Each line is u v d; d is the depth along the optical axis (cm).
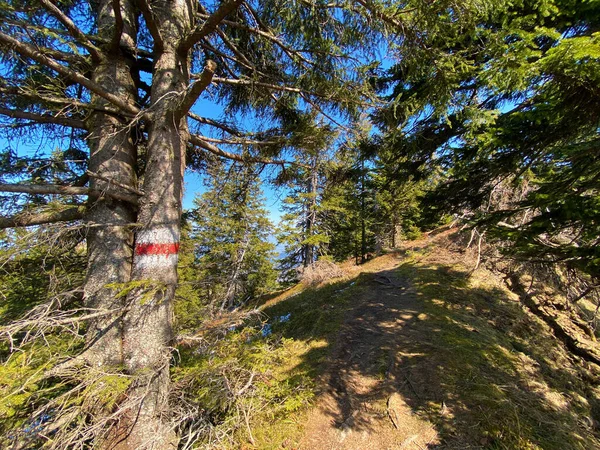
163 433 264
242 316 354
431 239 1427
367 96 424
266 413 340
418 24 310
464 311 645
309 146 458
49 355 251
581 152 299
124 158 328
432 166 628
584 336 639
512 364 460
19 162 331
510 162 400
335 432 325
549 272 622
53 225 256
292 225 1462
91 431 238
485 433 301
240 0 256
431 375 399
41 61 231
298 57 419
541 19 304
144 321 290
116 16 279
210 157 490
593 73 217
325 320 670
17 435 214
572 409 390
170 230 316
